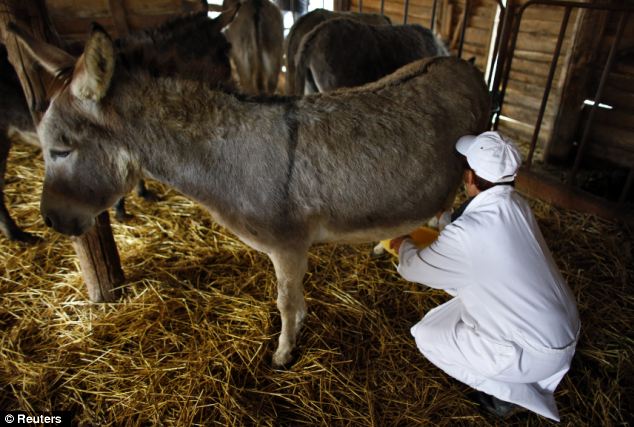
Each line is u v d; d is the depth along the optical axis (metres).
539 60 4.37
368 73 3.84
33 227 3.22
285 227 1.76
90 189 1.69
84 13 3.56
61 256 2.95
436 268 1.79
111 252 2.52
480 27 4.93
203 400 2.03
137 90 1.56
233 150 1.68
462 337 1.82
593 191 3.78
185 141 1.65
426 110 1.92
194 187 1.76
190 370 2.16
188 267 2.88
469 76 2.22
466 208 1.73
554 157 4.31
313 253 3.01
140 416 1.96
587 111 4.05
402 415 2.01
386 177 1.80
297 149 1.70
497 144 1.59
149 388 2.07
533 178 3.73
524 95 4.64
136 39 1.61
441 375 2.20
